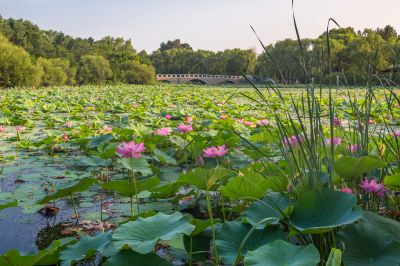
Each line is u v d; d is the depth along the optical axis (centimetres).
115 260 172
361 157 197
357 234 170
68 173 411
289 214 186
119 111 1112
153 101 1552
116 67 6169
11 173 417
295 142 258
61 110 1152
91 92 2530
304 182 207
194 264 214
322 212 180
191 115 891
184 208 298
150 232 182
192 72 8588
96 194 346
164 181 378
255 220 196
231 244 186
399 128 646
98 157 405
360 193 231
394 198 261
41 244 246
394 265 154
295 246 160
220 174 252
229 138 468
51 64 4634
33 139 637
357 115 262
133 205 314
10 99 1496
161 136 491
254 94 2041
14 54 3581
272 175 267
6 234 260
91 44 8881
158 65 9075
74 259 184
